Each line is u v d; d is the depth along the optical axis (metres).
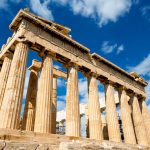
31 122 22.84
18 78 18.52
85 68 27.33
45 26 23.50
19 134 14.62
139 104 37.34
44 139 15.79
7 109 16.62
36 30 22.78
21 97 18.05
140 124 32.53
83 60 27.31
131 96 35.41
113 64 31.97
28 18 22.12
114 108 28.48
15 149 9.86
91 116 25.06
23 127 22.55
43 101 19.94
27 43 21.22
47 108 19.67
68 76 25.36
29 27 22.11
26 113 23.17
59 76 30.97
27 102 23.91
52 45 23.84
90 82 27.53
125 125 29.61
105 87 30.42
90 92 26.80
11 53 23.62
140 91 36.94
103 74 29.58
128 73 34.69
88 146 10.78
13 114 16.59
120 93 32.72
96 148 11.10
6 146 9.81
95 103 25.81
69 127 21.84
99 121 24.77
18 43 20.83
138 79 37.25
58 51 24.20
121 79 33.06
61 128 40.66
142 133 31.83
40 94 20.52
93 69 28.20
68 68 25.84
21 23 21.73
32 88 25.03
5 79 22.25
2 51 25.45
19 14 21.48
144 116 35.72
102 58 30.16
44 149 10.19
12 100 17.12
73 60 25.62
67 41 26.11
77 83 24.88
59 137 17.48
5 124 15.89
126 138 28.70
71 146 10.27
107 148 11.68
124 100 31.64
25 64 19.94
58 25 25.84
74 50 26.78
